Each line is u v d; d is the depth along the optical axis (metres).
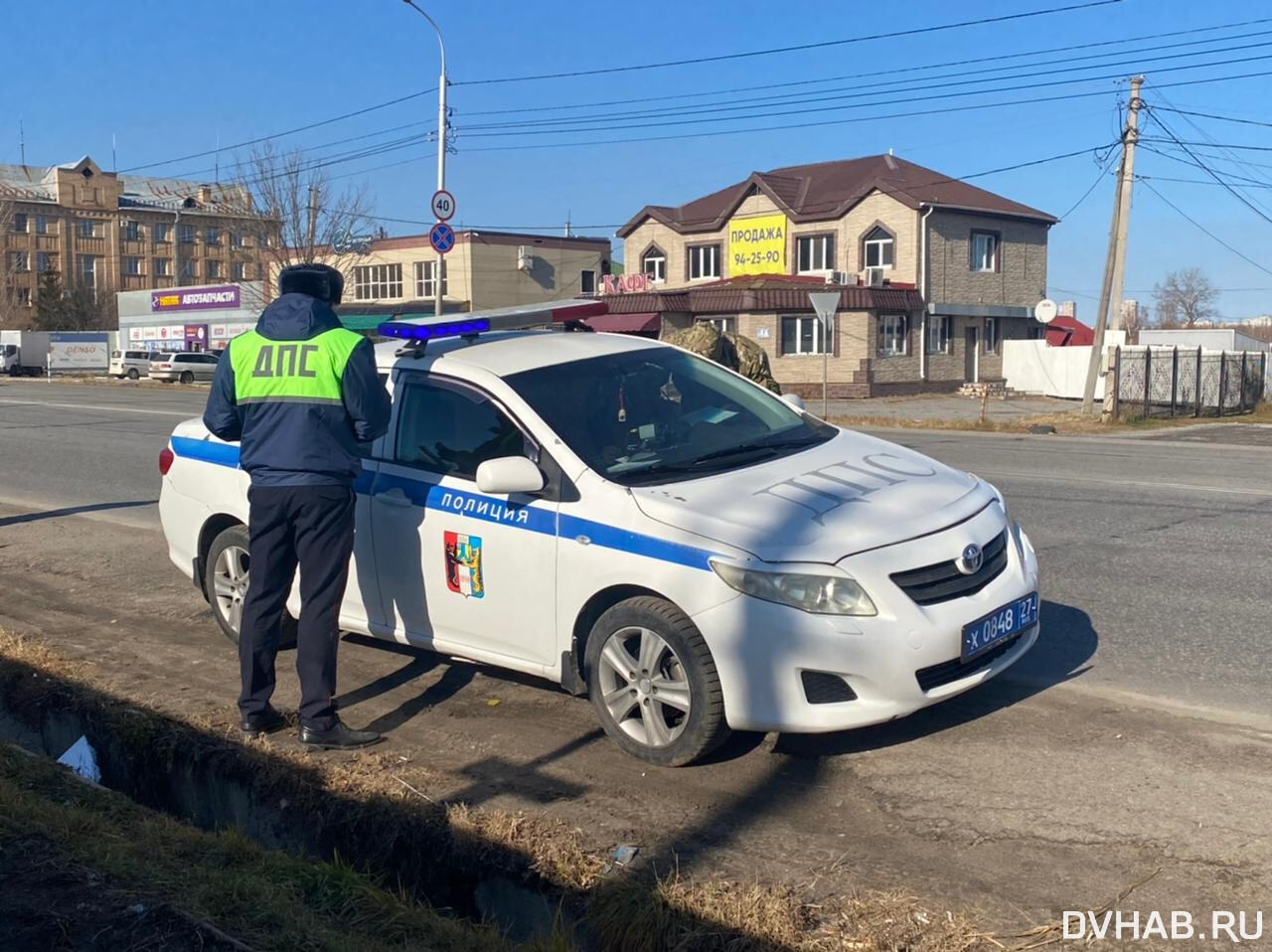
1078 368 38.31
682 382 5.63
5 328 80.25
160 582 8.23
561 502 4.84
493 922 3.80
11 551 9.48
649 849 3.93
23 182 101.06
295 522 4.95
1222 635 6.19
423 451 5.43
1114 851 3.77
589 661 4.77
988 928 3.35
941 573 4.45
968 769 4.46
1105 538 9.00
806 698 4.30
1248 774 4.31
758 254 42.94
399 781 4.51
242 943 3.13
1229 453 17.19
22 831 3.81
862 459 5.22
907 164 43.69
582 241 54.06
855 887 3.61
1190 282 85.56
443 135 25.86
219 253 105.12
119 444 18.30
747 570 4.30
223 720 5.22
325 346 4.88
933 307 39.75
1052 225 44.12
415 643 5.49
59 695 5.64
